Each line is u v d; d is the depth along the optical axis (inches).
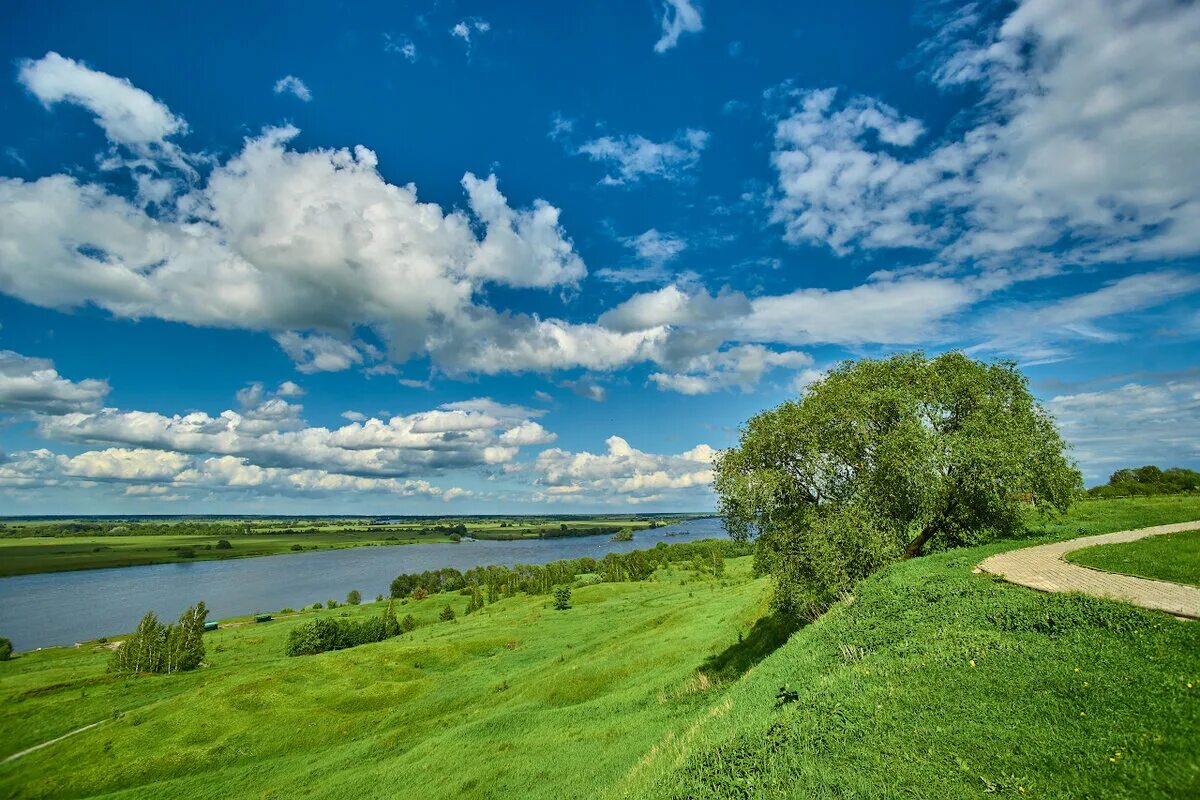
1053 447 1492.4
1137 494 3034.0
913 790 506.3
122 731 2549.2
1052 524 1854.1
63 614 6884.8
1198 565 946.7
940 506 1478.8
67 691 3442.4
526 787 1342.3
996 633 777.6
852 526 1354.6
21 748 2600.9
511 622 4493.1
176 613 6870.1
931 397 1529.3
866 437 1418.6
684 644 2340.1
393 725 2405.3
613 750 1392.7
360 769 1888.5
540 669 2812.5
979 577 1059.9
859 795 531.5
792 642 1194.6
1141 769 444.1
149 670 3880.4
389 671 3149.6
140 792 1977.1
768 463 1565.0
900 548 1395.2
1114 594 842.2
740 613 2501.2
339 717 2527.1
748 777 642.2
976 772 504.1
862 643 917.8
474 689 2699.3
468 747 1720.0
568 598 5000.0
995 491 1364.4
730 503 1581.0
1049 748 506.3
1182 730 476.1
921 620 915.4
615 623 3828.7
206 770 2143.2
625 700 1793.8
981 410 1487.5
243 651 4576.8
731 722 936.3
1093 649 670.5
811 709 730.2
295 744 2299.5
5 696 3331.7
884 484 1391.5
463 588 7652.6
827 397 1510.8
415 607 6358.3
